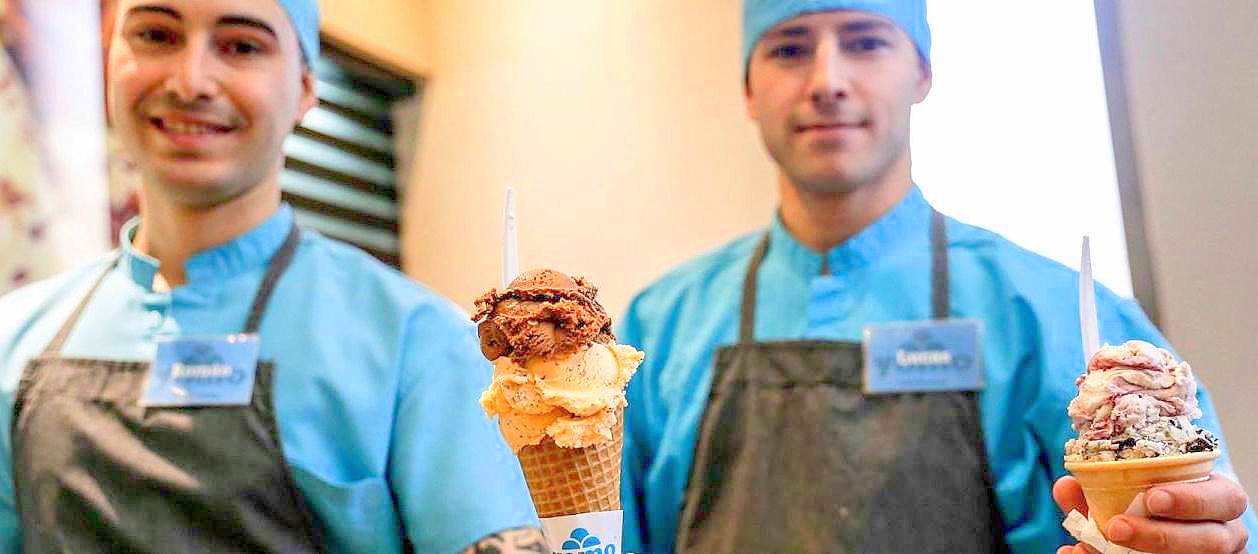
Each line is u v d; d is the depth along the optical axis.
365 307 1.72
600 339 1.20
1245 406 2.42
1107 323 1.68
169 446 1.57
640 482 1.93
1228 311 2.47
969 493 1.63
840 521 1.64
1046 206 2.69
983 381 1.69
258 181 1.74
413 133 3.62
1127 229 2.59
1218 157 2.52
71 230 2.43
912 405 1.71
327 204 3.30
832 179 1.78
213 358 1.63
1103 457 1.22
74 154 2.46
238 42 1.66
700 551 1.75
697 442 1.83
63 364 1.66
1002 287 1.76
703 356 1.91
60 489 1.55
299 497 1.55
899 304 1.80
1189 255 2.52
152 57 1.63
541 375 1.14
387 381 1.63
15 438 1.63
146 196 1.75
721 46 3.14
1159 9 2.61
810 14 1.78
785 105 1.80
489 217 3.46
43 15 2.43
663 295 2.08
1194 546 1.07
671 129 3.19
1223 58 2.54
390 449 1.62
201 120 1.62
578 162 3.32
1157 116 2.59
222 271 1.74
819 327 1.83
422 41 3.57
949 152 2.81
